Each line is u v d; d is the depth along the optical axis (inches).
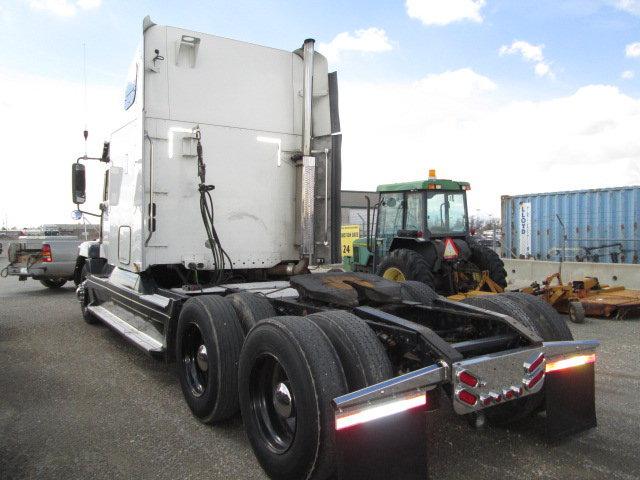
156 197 189.9
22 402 177.5
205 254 199.9
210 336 147.4
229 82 204.4
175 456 135.6
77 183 261.9
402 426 103.0
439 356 111.0
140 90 189.5
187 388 163.0
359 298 156.3
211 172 201.0
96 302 298.4
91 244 314.2
